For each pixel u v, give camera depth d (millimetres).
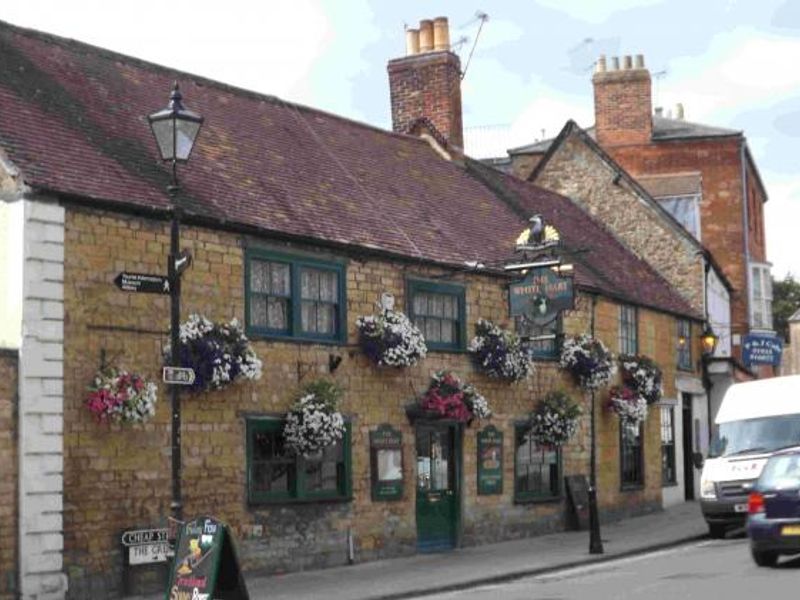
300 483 18016
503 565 18766
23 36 18281
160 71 20391
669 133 39969
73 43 19062
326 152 22156
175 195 13055
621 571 17672
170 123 12898
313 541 18172
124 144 17250
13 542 14164
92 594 14883
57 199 14828
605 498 25875
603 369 24625
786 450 20047
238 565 11766
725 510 22453
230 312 17000
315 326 18531
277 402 17656
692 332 31938
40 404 14406
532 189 30000
